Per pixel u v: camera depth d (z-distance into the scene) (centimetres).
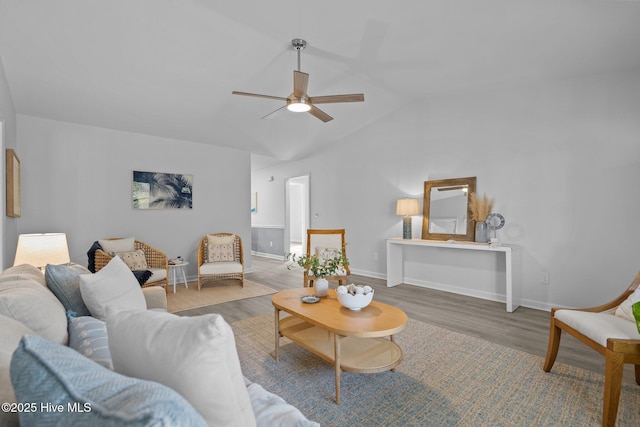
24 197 380
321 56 315
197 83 351
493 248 360
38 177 390
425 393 196
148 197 475
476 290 419
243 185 585
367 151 550
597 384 204
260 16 249
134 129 452
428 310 360
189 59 305
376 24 261
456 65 336
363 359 196
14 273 158
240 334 289
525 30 263
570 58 301
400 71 353
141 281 281
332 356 200
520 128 378
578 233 338
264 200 821
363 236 560
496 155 397
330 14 247
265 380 212
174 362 70
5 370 74
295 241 1168
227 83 356
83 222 422
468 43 289
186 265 516
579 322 192
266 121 482
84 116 398
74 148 416
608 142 320
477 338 278
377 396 193
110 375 60
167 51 290
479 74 356
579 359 238
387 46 296
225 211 562
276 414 103
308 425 96
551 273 355
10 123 321
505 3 231
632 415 175
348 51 307
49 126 399
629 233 309
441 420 171
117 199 449
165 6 233
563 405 183
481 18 250
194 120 443
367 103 468
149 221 479
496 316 338
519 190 378
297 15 248
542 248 361
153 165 482
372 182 543
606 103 321
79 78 319
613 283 318
